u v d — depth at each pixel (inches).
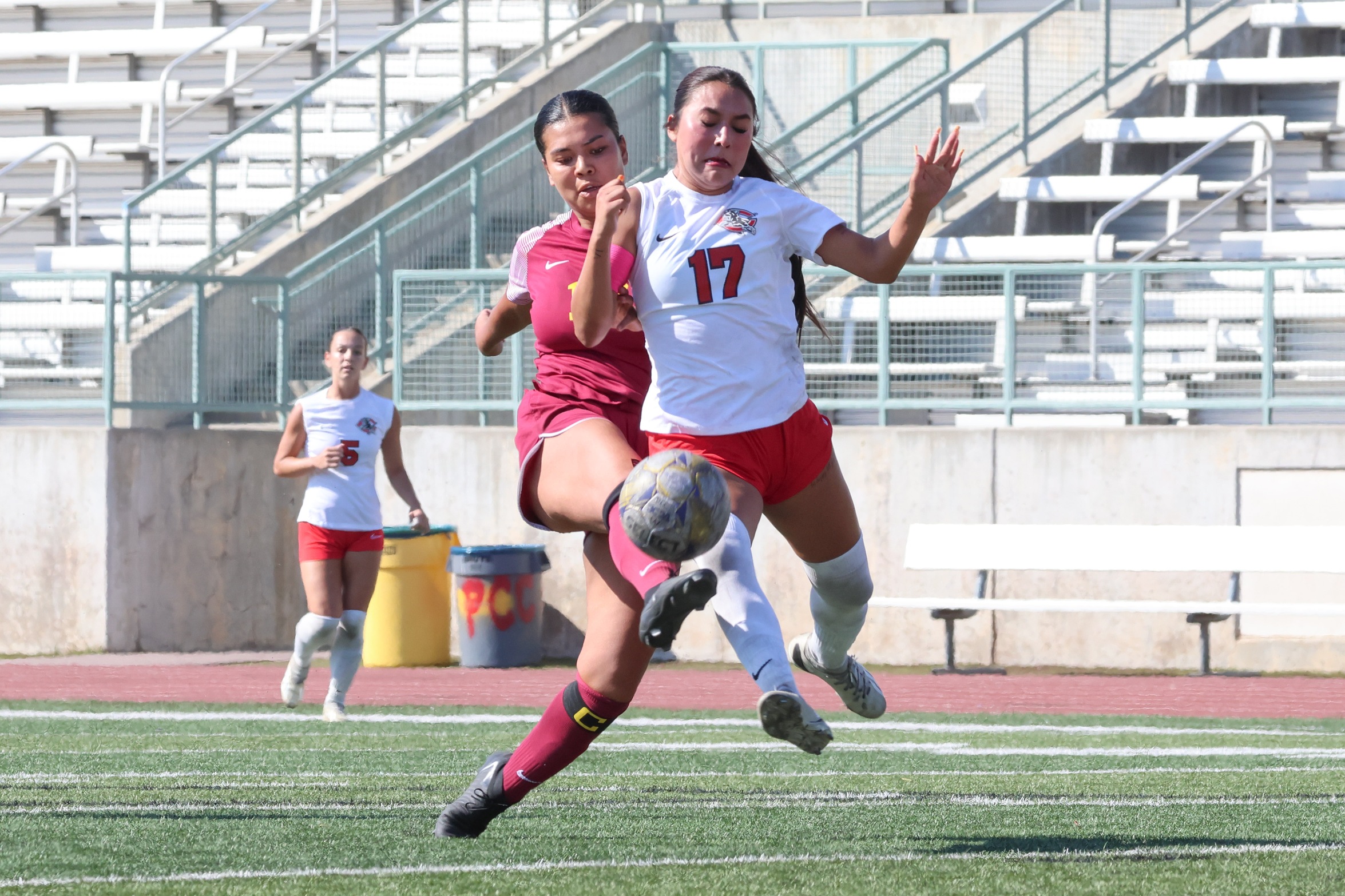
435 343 2018.9
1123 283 1950.1
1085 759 1021.8
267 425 2108.8
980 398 1924.2
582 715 579.5
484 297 2030.0
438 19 2906.0
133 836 645.9
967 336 1925.4
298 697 1336.1
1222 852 601.3
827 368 1941.4
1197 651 1788.9
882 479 1855.3
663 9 2903.5
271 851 604.7
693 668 1845.5
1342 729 1263.5
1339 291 2027.6
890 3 2915.8
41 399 2060.8
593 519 554.6
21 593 1952.5
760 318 566.3
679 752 1068.5
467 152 2628.0
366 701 1518.2
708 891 518.3
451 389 2014.0
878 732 1227.9
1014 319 1894.7
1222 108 2699.3
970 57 2785.4
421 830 661.3
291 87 2947.8
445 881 535.8
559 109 591.8
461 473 1959.9
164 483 1972.2
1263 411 1838.1
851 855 595.5
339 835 647.8
